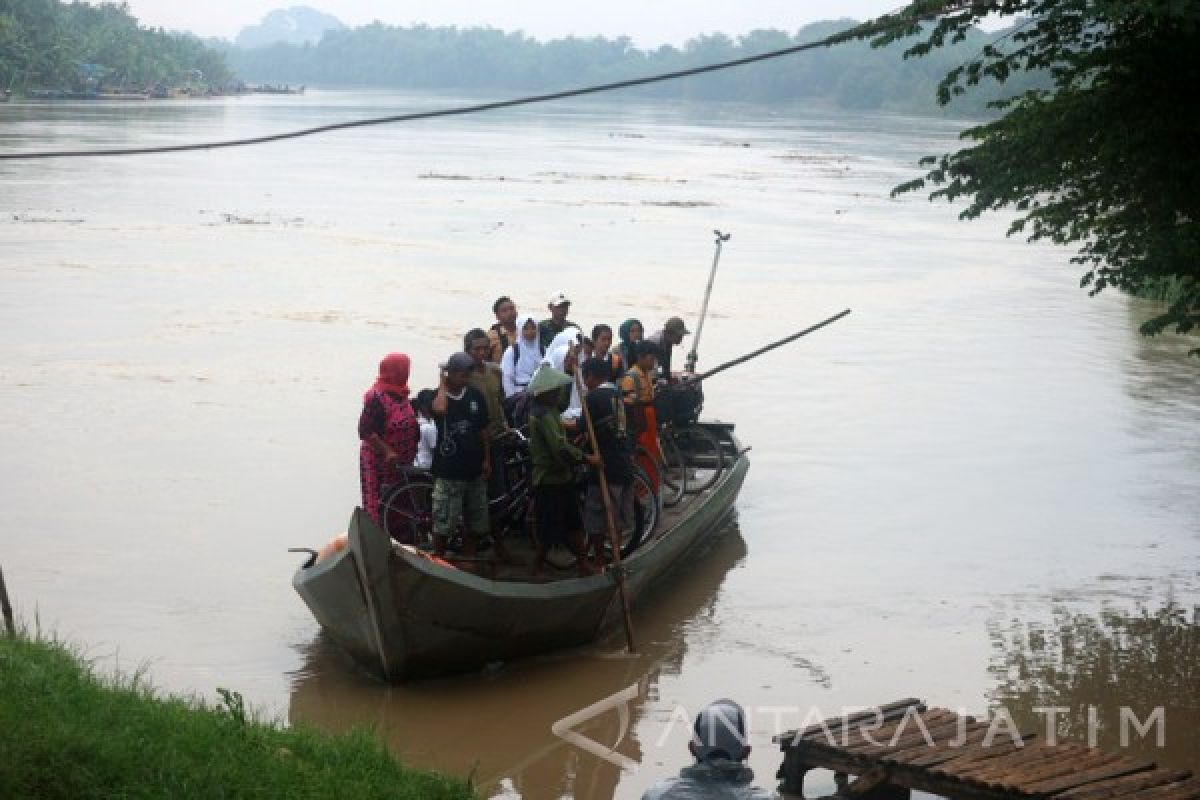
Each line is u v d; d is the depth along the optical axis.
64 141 73.62
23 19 145.62
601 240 41.66
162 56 187.25
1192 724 10.44
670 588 13.46
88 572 13.01
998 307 32.03
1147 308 32.47
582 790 9.18
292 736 7.92
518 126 132.50
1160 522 15.88
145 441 17.75
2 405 19.22
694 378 14.92
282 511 15.16
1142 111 12.07
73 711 7.30
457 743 9.84
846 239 45.12
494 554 12.04
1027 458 18.70
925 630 12.42
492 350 13.42
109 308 27.05
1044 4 12.45
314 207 48.62
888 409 21.52
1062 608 13.07
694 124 147.75
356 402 20.30
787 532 15.36
